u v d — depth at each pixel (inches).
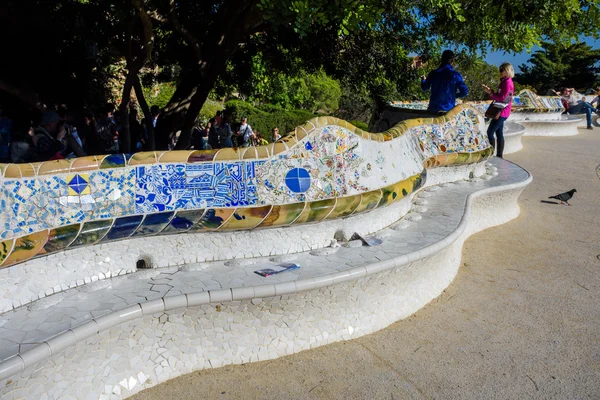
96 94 578.2
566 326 192.1
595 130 763.4
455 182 306.3
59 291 147.6
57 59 404.8
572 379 160.1
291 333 162.4
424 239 200.4
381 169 202.7
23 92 332.5
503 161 387.5
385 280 179.5
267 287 151.8
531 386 155.9
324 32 400.2
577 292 220.8
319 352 163.9
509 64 374.6
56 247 143.5
